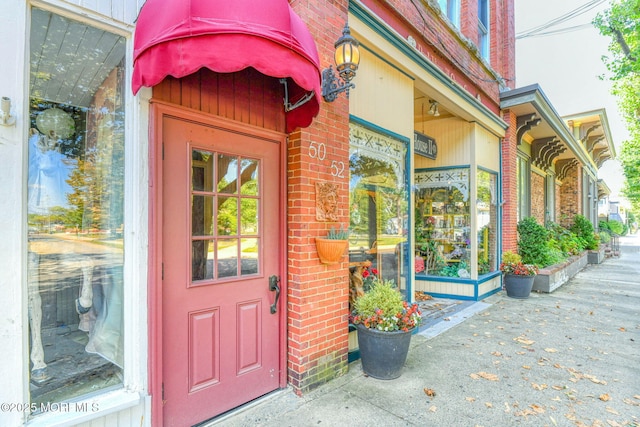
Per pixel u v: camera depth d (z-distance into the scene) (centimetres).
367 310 338
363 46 403
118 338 223
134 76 200
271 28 197
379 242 446
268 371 297
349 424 257
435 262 727
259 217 292
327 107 330
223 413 264
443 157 721
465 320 536
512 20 866
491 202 782
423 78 499
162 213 230
